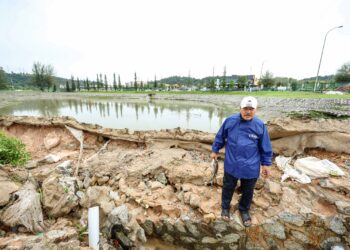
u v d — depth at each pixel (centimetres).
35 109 2606
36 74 7294
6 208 247
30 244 202
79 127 617
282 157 387
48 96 5884
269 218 288
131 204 338
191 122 1527
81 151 535
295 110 1600
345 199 278
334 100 1623
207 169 390
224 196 286
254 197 318
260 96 2461
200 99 3628
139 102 3659
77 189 343
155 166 407
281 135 402
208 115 1894
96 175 412
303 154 387
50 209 287
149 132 558
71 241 232
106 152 529
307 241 280
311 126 392
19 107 2883
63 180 336
